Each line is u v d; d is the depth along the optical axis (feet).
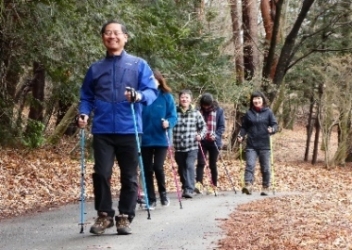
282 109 118.62
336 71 89.20
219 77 68.69
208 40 67.10
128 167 21.90
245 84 78.74
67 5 37.55
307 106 111.14
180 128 37.65
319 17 87.35
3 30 40.01
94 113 21.75
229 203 34.22
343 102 90.89
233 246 20.02
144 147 31.14
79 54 40.78
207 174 54.03
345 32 87.04
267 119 40.98
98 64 21.83
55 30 38.32
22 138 52.65
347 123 92.32
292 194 43.04
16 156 52.34
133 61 21.91
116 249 19.49
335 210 31.71
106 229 23.17
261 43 92.17
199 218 26.84
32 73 55.93
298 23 80.48
